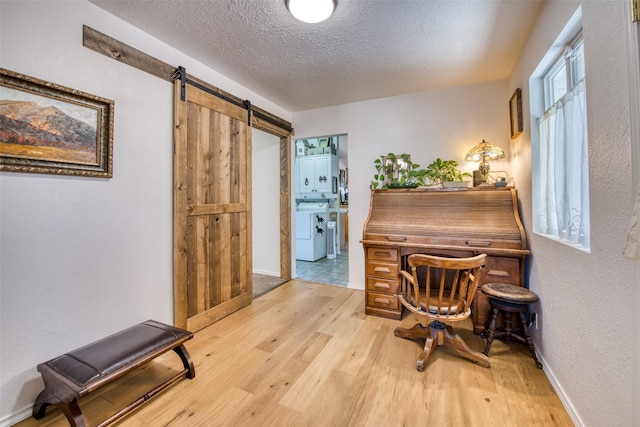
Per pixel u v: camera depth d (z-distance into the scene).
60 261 1.54
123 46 1.83
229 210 2.70
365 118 3.37
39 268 1.46
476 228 2.29
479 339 2.18
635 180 0.91
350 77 2.72
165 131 2.11
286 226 3.84
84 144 1.63
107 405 1.50
